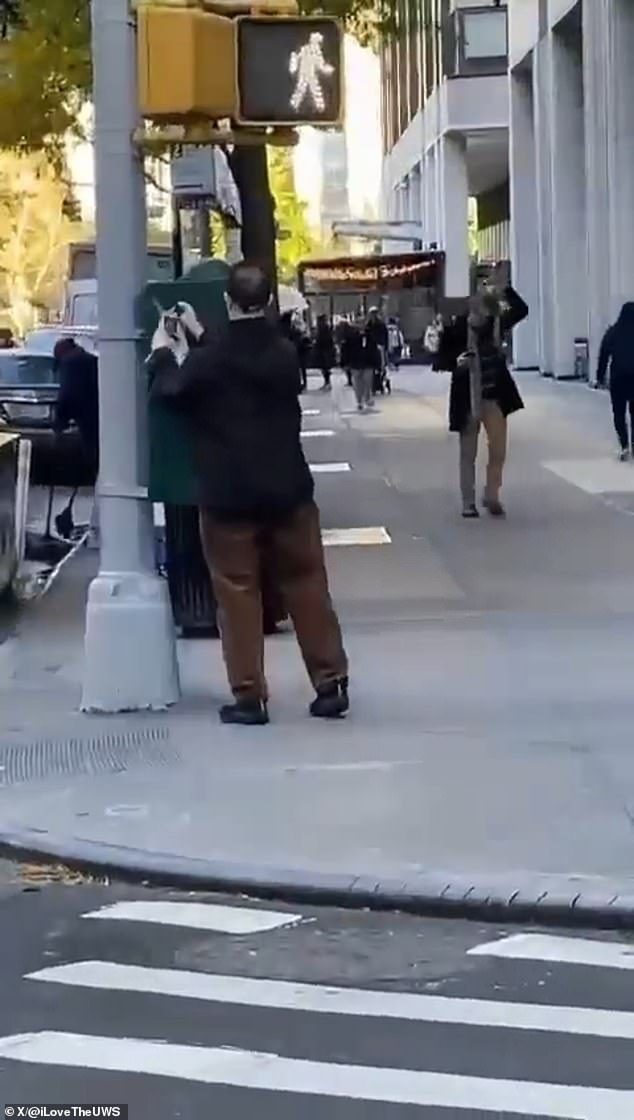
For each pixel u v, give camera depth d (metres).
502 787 8.49
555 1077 5.27
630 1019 5.78
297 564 9.81
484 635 12.14
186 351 9.56
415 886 7.06
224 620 9.82
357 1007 5.93
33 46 20.55
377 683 10.79
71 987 6.17
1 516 14.05
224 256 23.55
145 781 8.81
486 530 16.95
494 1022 5.75
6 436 14.95
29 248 71.56
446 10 59.47
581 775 8.68
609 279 35.78
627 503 18.50
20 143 23.27
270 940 6.71
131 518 10.19
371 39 20.56
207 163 15.40
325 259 58.88
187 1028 5.73
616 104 34.06
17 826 8.12
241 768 8.98
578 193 42.84
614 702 10.18
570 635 12.06
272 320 9.78
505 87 58.91
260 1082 5.25
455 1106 5.05
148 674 10.23
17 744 9.59
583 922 6.84
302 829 7.91
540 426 28.53
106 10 9.66
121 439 10.05
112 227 9.84
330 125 9.33
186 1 9.17
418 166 73.88
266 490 9.54
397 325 58.09
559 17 41.38
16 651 12.26
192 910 7.12
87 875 7.65
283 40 9.24
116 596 10.22
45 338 26.88
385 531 17.12
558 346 43.03
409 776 8.73
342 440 27.97
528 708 10.09
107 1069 5.36
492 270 24.33
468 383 17.56
